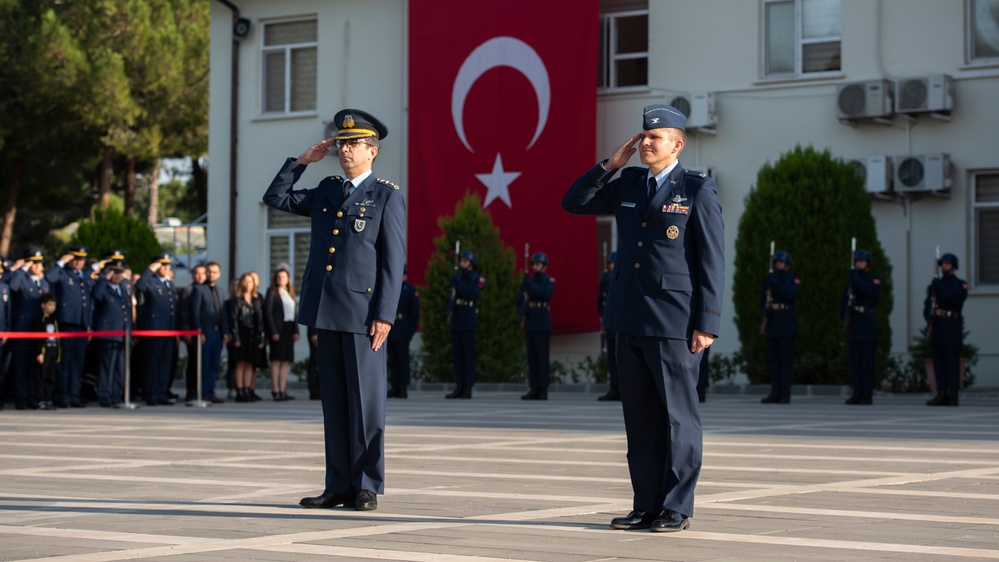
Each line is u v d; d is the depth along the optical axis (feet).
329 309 22.43
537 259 61.67
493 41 75.61
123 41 108.47
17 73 106.83
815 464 30.04
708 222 20.08
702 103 71.56
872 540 19.13
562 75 73.87
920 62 67.51
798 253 62.54
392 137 81.25
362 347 22.49
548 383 61.77
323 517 21.77
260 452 34.06
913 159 65.92
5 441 37.88
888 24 68.23
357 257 22.52
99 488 26.14
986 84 65.82
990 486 25.84
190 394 60.64
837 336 62.18
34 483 27.09
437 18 77.30
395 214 22.68
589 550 18.33
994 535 19.61
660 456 20.52
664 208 20.18
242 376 60.90
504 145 75.05
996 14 65.98
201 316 59.52
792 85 70.44
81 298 56.75
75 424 45.03
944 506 22.89
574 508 22.88
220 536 19.76
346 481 23.04
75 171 122.31
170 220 155.74
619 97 74.79
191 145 114.93
